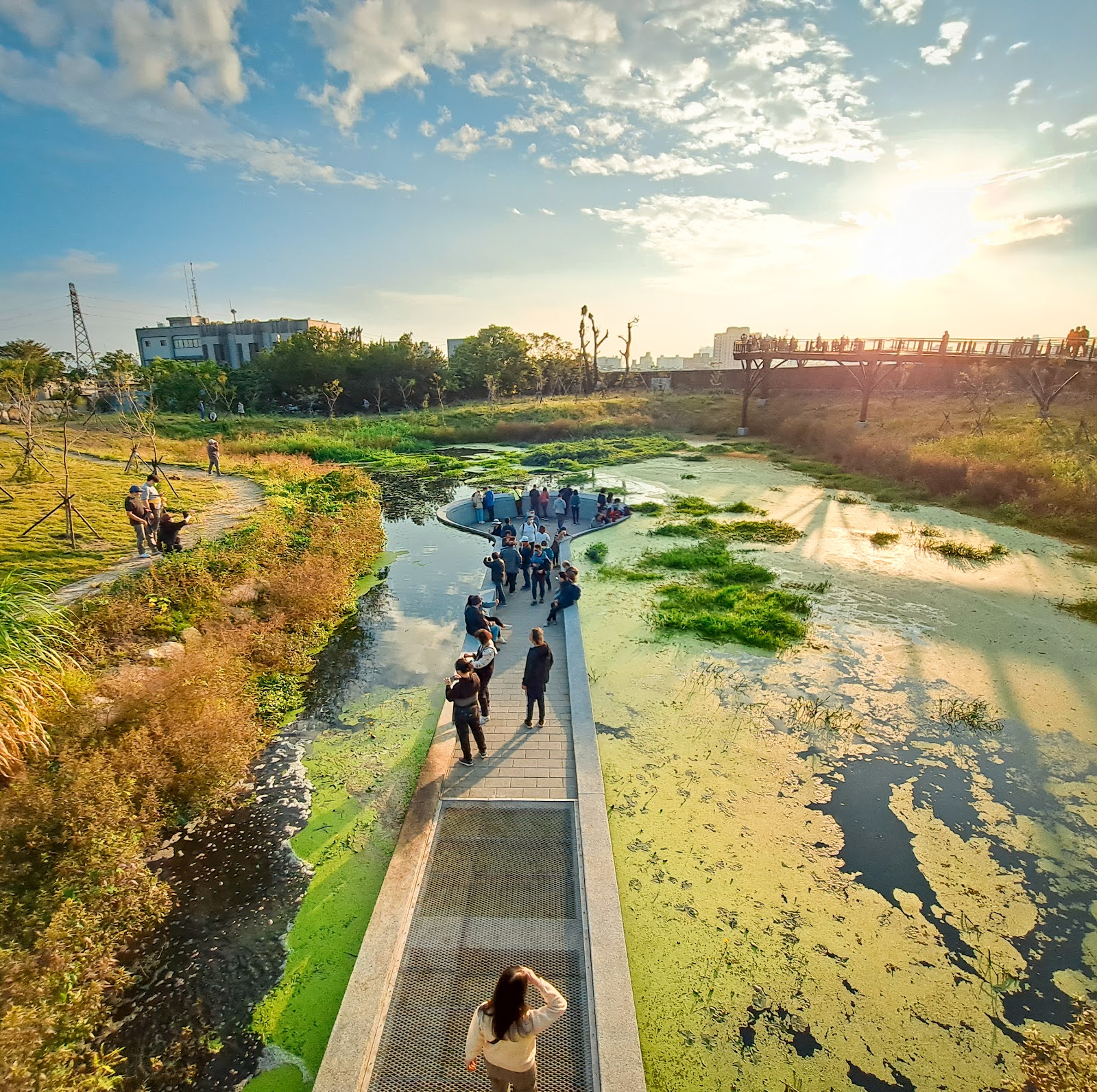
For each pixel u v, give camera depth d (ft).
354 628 44.27
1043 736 29.99
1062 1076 15.49
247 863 23.06
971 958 18.92
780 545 60.70
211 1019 17.42
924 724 30.96
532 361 226.58
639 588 49.73
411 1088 14.64
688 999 17.62
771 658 37.91
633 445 127.34
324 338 196.03
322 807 25.96
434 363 205.16
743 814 24.99
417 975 17.46
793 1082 15.57
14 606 28.53
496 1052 12.31
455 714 25.84
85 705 25.58
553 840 22.54
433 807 23.90
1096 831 24.13
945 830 24.16
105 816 21.12
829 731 30.48
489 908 19.65
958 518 69.00
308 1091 15.60
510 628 41.34
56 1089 14.20
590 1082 14.75
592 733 28.58
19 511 55.31
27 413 69.00
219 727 27.32
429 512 80.23
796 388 174.81
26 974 16.15
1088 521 60.90
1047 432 84.02
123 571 42.75
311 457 120.06
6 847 19.30
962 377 130.72
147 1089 15.62
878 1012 17.26
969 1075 15.69
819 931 19.81
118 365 125.18
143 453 95.86
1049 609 44.47
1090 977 18.31
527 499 77.30
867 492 83.10
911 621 42.80
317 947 19.66
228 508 64.49
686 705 32.81
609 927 18.51
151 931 20.12
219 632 35.99
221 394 174.40
